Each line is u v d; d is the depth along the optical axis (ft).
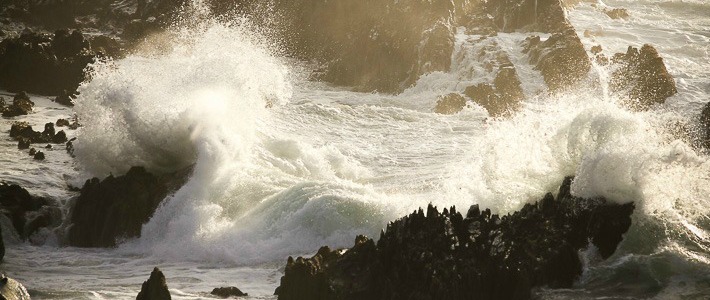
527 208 250.57
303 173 368.48
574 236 245.86
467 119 498.28
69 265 293.64
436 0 588.91
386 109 513.45
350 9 615.57
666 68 544.21
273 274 271.08
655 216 248.11
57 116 526.16
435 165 391.86
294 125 474.49
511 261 230.89
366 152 421.59
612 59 542.57
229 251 292.40
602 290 230.27
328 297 219.20
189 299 241.76
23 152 428.56
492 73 538.88
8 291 213.66
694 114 427.74
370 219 287.48
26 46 605.73
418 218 233.76
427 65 562.25
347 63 596.70
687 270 231.71
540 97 513.45
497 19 605.31
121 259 300.81
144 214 326.65
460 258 226.17
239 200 323.98
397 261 223.92
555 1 601.62
